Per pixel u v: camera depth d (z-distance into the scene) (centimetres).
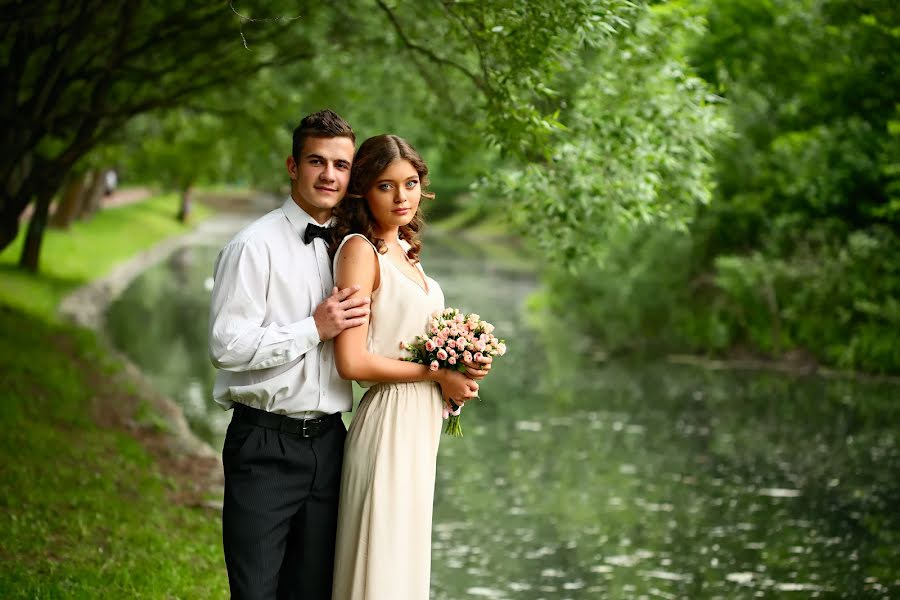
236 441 344
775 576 698
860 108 1544
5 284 1836
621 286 1805
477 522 831
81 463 750
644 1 659
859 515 838
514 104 614
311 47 1058
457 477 971
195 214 5700
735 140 1633
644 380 1494
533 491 922
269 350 327
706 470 988
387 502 341
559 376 1538
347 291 335
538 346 1856
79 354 1284
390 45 962
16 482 655
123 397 1101
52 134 1023
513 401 1345
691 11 764
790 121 1648
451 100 886
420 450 349
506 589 676
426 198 375
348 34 1020
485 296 2606
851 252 1513
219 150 2308
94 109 982
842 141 1563
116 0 940
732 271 1616
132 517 630
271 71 1319
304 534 351
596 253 734
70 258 2530
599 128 708
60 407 930
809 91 1592
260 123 1432
